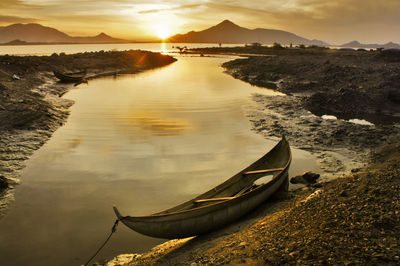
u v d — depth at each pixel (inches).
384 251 217.8
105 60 2554.1
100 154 580.1
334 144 623.8
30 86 1273.4
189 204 319.6
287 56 2581.2
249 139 669.9
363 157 550.0
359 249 223.5
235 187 386.3
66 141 655.8
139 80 1776.6
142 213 376.2
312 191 405.1
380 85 1133.7
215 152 590.9
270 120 821.9
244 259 234.1
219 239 289.7
